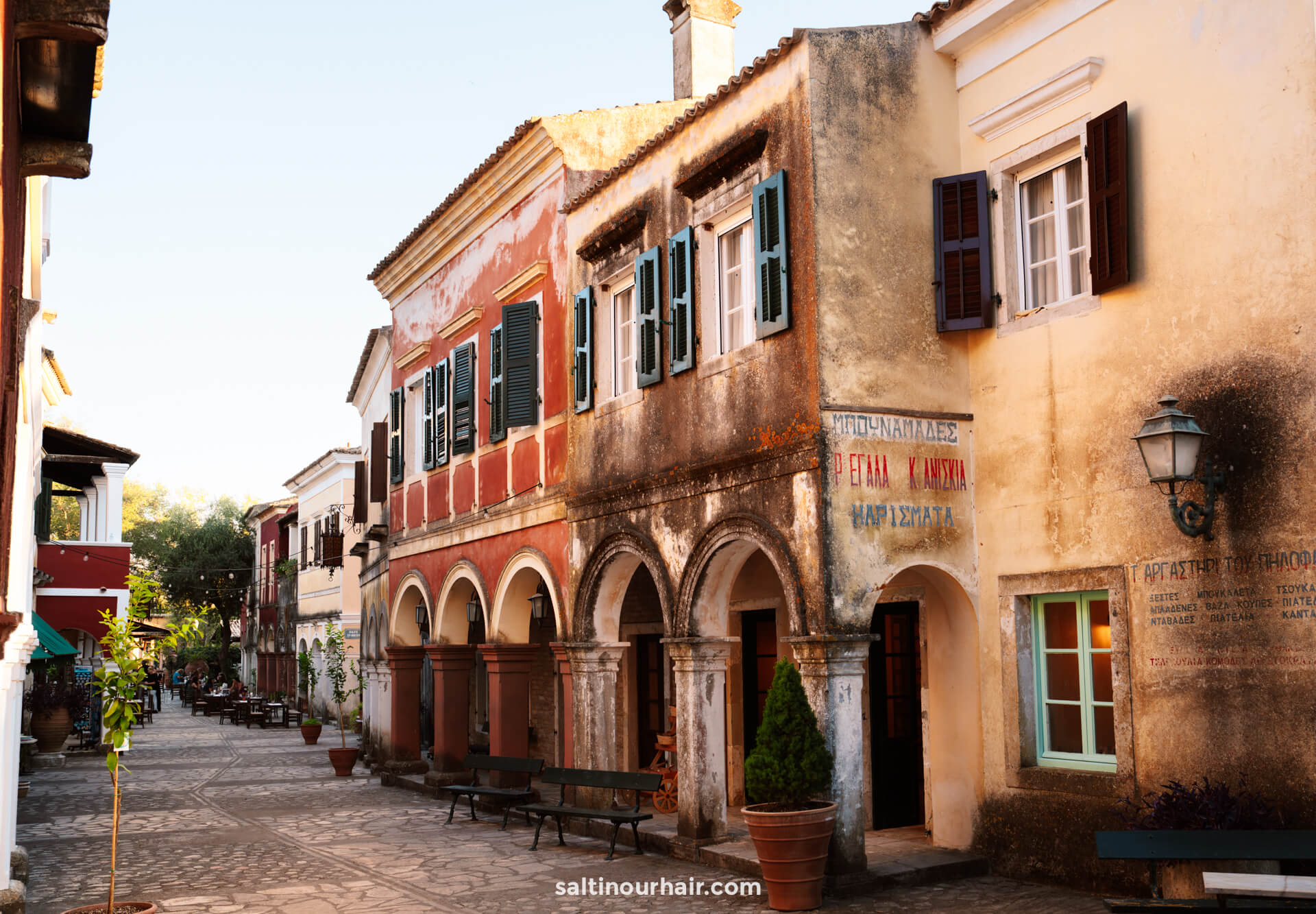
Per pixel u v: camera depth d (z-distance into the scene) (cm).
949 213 1058
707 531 1136
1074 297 981
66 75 705
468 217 1808
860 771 970
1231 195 846
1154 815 815
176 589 5494
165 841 1370
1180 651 862
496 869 1141
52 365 2095
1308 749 773
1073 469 962
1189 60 880
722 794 1163
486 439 1733
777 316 1046
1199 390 861
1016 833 998
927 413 1039
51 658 2453
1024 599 1017
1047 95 989
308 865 1194
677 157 1246
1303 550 784
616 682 1620
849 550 983
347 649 3675
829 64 1038
